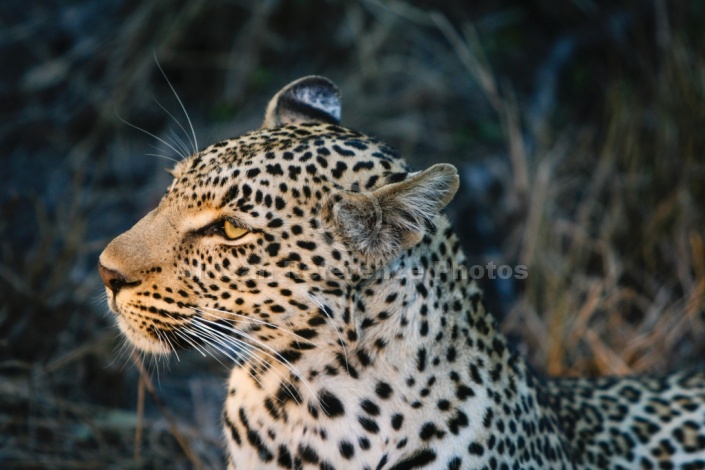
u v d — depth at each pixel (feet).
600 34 46.42
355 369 21.16
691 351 36.06
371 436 21.25
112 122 43.68
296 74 46.50
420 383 21.22
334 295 20.81
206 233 21.20
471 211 41.60
